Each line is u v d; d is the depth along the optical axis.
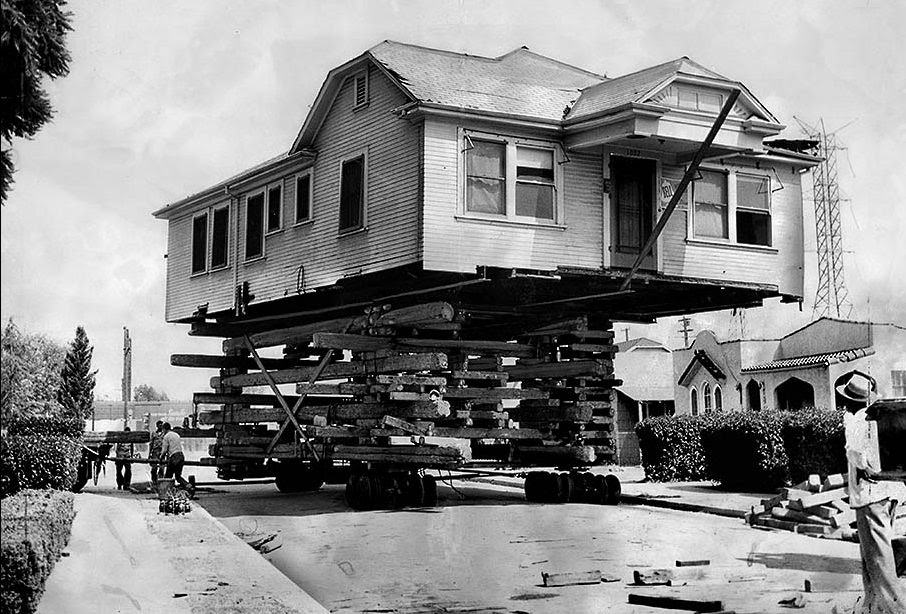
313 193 23.81
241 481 30.89
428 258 19.30
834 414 22.56
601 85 22.05
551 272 19.98
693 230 21.75
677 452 27.06
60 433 17.66
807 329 37.34
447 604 10.76
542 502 22.20
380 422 21.00
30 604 8.31
